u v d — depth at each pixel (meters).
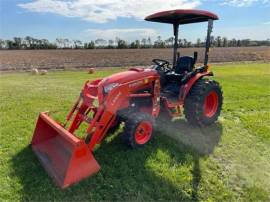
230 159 3.99
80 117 4.09
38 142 4.20
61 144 3.91
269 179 3.49
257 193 3.18
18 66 20.72
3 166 3.65
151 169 3.61
